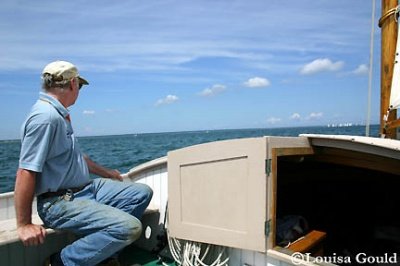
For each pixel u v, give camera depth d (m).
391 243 3.25
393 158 2.42
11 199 3.18
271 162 2.30
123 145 65.19
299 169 3.68
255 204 2.31
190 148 2.66
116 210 2.46
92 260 2.45
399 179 3.70
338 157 2.81
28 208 2.29
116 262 2.71
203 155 2.58
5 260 2.54
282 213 3.66
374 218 3.74
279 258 2.23
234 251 2.55
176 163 2.76
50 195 2.46
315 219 3.71
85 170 2.67
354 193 3.88
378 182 3.79
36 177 2.42
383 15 3.80
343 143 2.52
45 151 2.30
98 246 2.41
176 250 2.88
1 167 26.64
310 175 3.76
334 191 3.88
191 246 2.73
